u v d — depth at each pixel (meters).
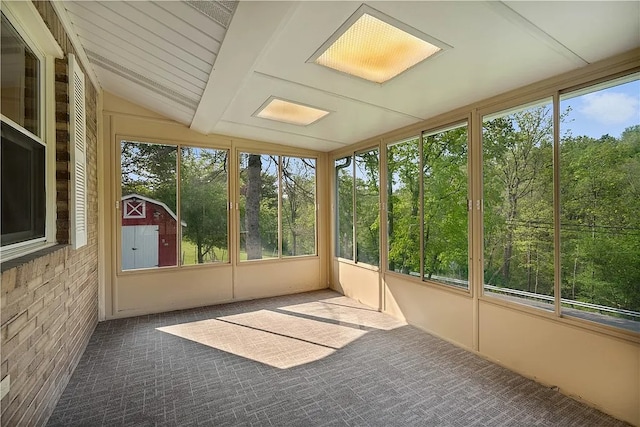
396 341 3.12
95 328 3.43
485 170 2.80
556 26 1.69
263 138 4.48
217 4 1.70
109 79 3.38
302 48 2.03
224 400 2.17
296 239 5.00
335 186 5.09
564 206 2.26
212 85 2.67
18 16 1.74
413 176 3.58
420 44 1.95
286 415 2.02
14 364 1.47
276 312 4.00
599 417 1.98
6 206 1.60
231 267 4.46
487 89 2.56
